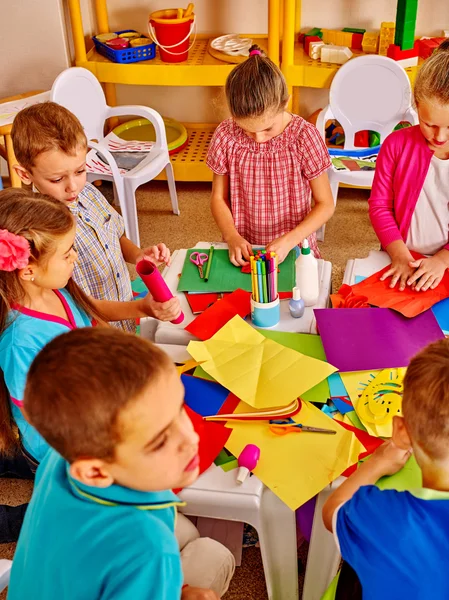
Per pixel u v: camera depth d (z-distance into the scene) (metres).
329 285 1.69
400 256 1.71
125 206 2.78
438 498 0.82
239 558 1.46
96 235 1.75
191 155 3.31
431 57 1.52
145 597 0.75
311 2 3.20
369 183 2.64
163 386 0.74
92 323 1.49
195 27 3.35
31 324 1.24
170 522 0.85
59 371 0.73
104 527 0.77
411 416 0.84
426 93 1.50
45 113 1.49
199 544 1.22
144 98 3.53
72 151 1.50
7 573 1.10
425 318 1.50
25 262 1.15
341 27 3.25
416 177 1.77
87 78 2.78
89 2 3.29
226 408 1.30
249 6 3.26
